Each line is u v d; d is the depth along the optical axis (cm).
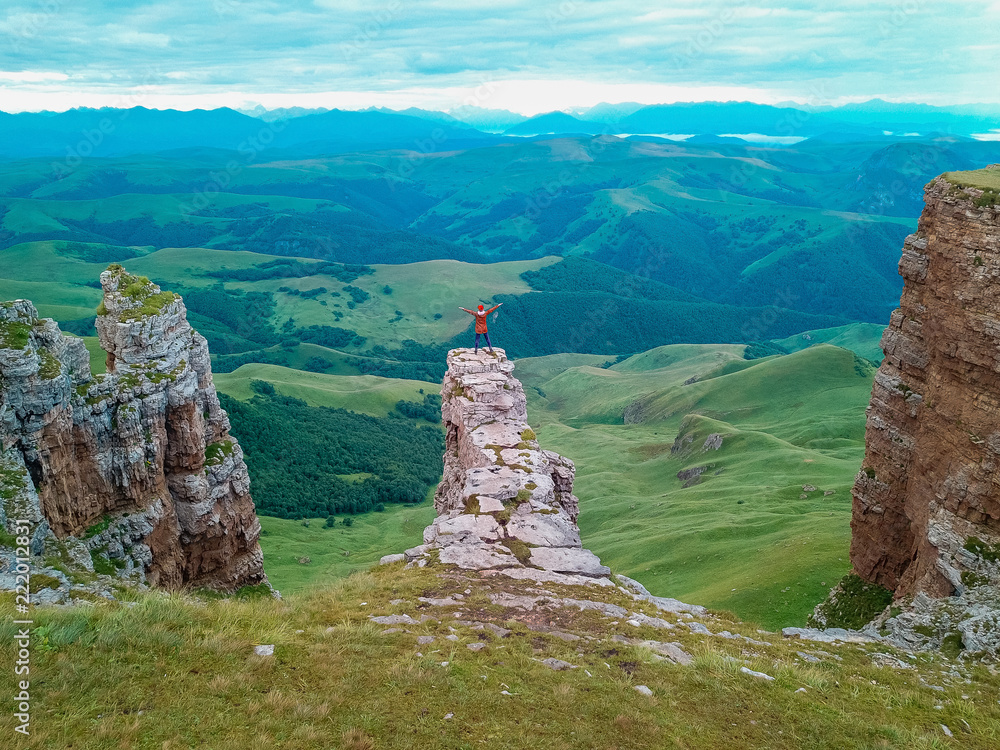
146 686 1825
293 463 19250
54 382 3856
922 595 3731
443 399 5731
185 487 4869
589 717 1925
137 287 4916
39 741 1547
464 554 3269
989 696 2684
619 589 3111
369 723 1784
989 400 3753
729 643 2698
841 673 2645
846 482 11756
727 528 9944
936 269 4253
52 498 3856
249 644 2116
